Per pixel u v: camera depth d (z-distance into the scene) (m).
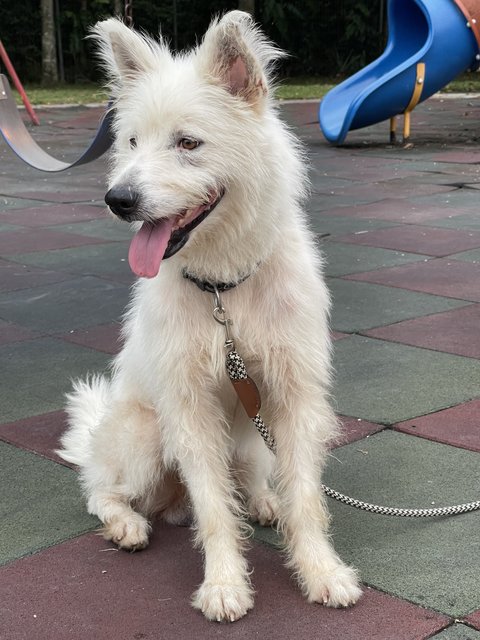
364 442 1.34
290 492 1.03
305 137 5.44
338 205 3.32
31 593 0.97
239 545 1.02
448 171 4.04
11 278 2.39
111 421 1.12
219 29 0.98
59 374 1.68
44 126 6.08
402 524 1.10
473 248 2.60
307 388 1.03
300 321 1.01
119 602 0.95
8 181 4.08
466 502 1.15
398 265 2.43
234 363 1.01
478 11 4.81
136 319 1.11
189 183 0.96
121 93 1.07
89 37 1.39
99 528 1.11
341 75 11.35
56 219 3.18
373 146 5.01
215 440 1.04
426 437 1.35
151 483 1.12
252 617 0.92
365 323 1.94
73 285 2.31
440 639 0.86
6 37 10.89
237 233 0.98
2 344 1.86
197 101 0.97
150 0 10.95
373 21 11.17
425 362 1.69
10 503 1.18
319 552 0.98
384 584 0.96
